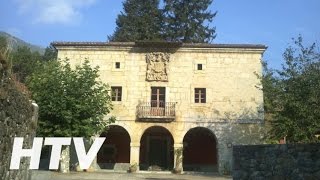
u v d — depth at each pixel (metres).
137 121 33.38
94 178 23.89
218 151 32.84
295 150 13.45
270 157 14.30
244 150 15.29
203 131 36.19
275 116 26.00
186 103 33.53
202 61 34.09
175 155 32.81
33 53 55.31
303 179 12.98
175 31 55.81
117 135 36.28
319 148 12.79
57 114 26.72
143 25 55.75
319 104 16.73
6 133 9.66
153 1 57.03
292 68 21.95
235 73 33.84
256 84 33.53
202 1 56.62
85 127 27.02
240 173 15.26
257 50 34.00
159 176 27.98
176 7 56.41
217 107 33.44
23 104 11.24
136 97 33.69
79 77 28.88
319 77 17.30
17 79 11.10
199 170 35.59
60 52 34.25
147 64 34.09
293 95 18.98
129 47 34.25
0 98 8.84
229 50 34.03
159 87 33.88
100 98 28.50
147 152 36.28
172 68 34.03
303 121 17.98
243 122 33.19
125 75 33.97
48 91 27.09
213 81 33.78
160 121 33.31
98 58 34.19
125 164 35.59
